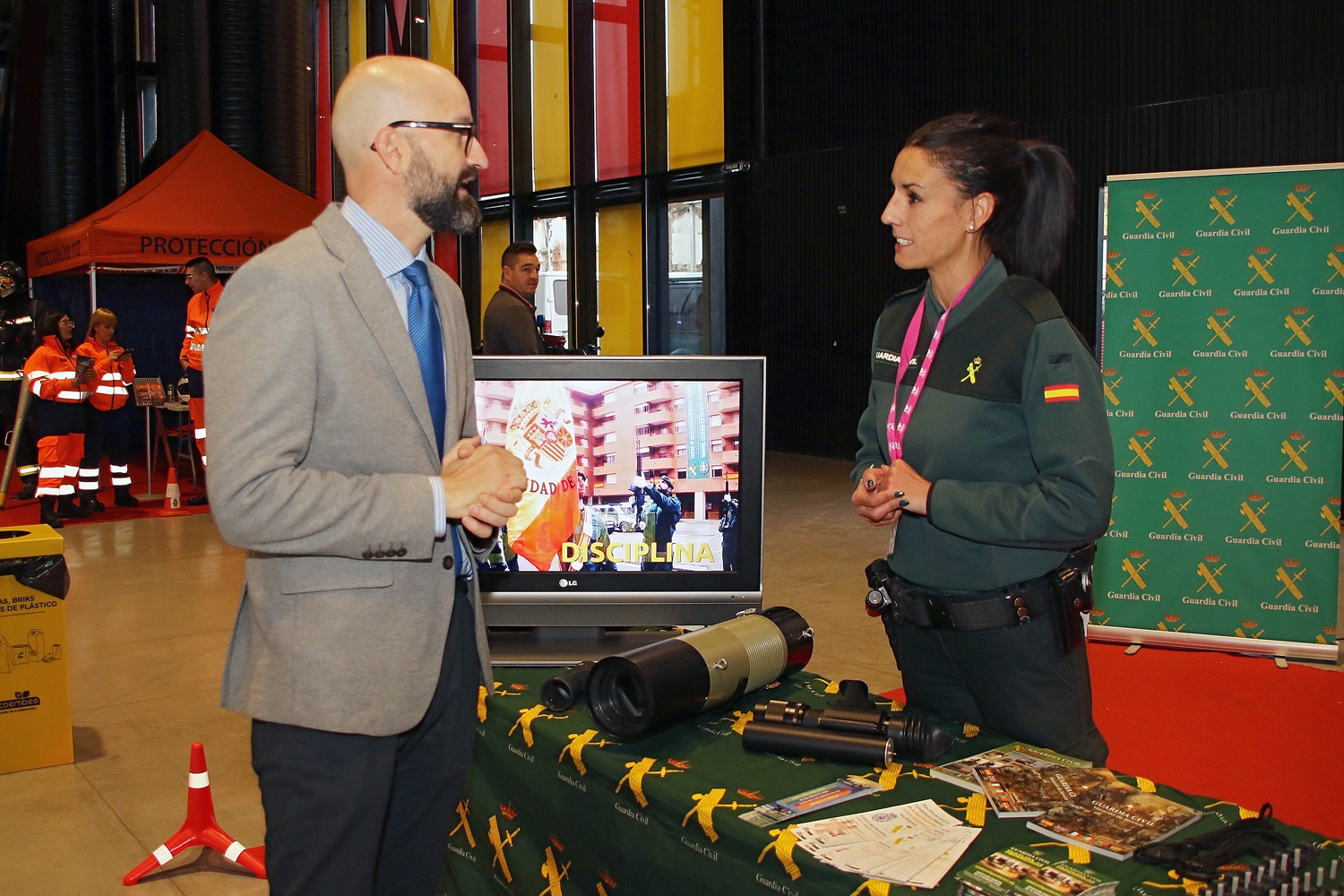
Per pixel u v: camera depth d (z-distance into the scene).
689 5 9.66
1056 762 1.44
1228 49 6.27
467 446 1.44
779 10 9.20
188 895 2.30
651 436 2.08
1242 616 3.90
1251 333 3.82
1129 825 1.23
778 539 6.06
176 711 3.48
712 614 2.09
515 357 2.07
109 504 7.75
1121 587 4.05
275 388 1.25
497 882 1.83
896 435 1.68
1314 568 3.79
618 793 1.50
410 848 1.57
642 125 10.10
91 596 4.97
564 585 2.08
